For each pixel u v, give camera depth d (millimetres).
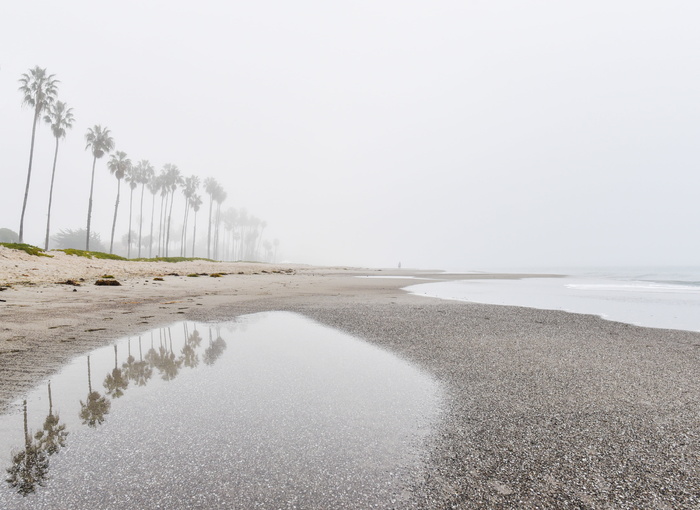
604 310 11664
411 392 3834
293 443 2678
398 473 2328
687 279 37719
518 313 9938
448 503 2039
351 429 2939
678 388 4059
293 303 11375
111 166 56500
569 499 2104
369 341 6227
